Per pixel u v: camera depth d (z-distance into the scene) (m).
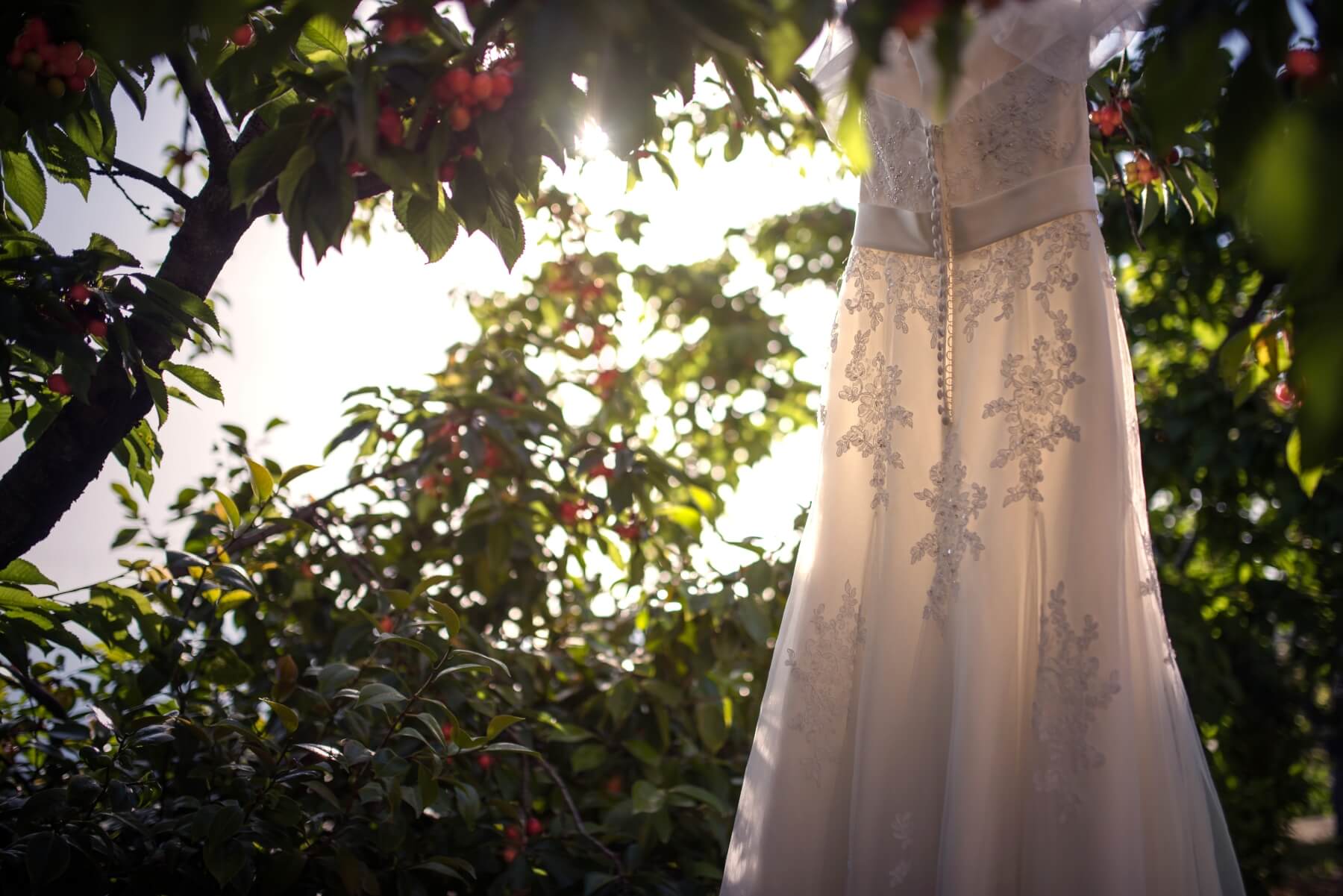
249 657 2.00
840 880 1.25
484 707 1.78
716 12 0.76
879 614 1.31
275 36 0.83
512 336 2.87
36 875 1.17
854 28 0.65
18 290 1.08
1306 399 0.62
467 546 2.23
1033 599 1.22
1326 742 4.23
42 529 1.29
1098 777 1.09
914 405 1.39
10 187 1.27
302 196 0.92
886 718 1.25
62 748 1.68
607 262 3.37
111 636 1.51
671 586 2.13
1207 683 2.95
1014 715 1.18
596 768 2.11
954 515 1.29
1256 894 3.10
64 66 1.04
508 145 0.94
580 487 2.37
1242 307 3.70
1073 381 1.24
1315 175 0.58
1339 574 3.66
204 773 1.51
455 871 1.55
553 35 0.72
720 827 1.87
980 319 1.34
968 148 1.34
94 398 1.27
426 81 0.91
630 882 1.70
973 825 1.10
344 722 1.57
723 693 2.15
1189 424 3.29
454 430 2.20
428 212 1.05
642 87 0.82
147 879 1.34
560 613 2.64
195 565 1.62
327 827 1.61
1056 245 1.28
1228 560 3.68
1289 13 0.64
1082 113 1.28
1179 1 0.68
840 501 1.39
